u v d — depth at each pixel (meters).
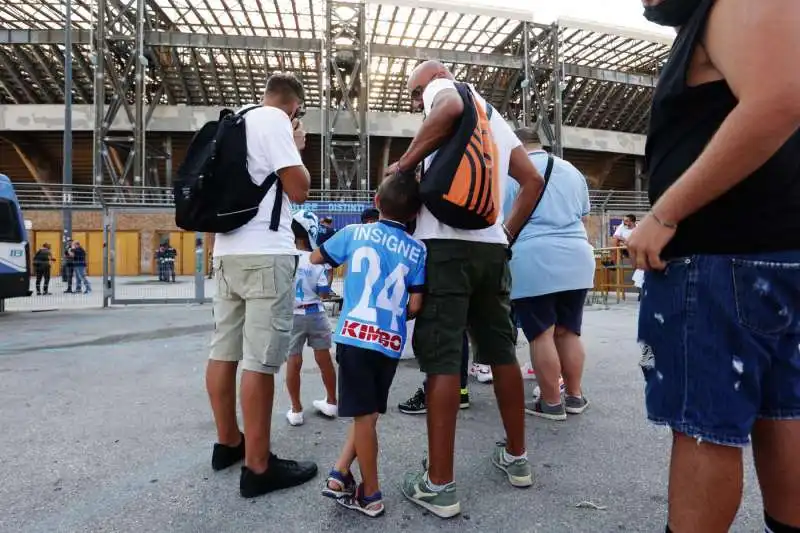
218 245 2.41
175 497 2.11
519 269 3.07
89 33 22.72
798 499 1.12
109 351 5.55
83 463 2.45
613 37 24.84
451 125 1.95
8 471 2.36
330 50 22.33
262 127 2.31
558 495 2.10
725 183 0.98
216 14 22.19
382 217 2.20
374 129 27.36
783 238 1.04
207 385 2.41
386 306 2.05
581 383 3.95
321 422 3.13
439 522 1.89
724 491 1.07
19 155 29.97
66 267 12.05
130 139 22.00
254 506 2.03
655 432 2.84
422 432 2.89
